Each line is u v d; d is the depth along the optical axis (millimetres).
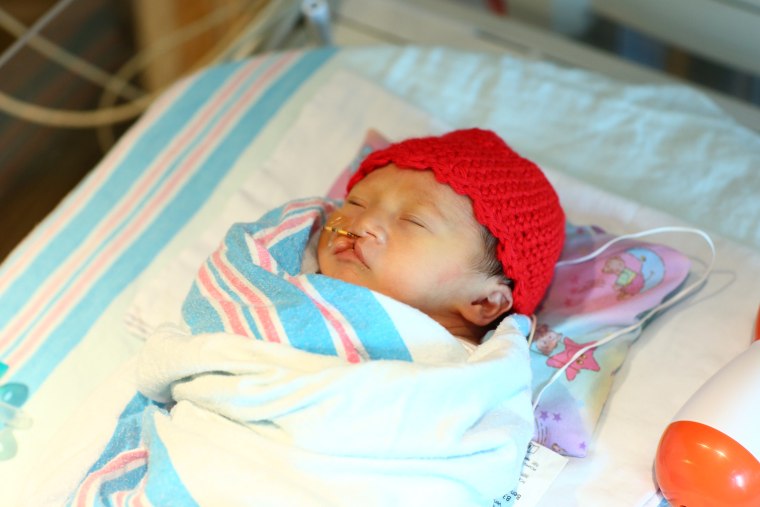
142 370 1123
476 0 1941
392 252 1168
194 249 1390
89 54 1976
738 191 1464
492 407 1065
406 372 1002
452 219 1180
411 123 1540
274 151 1505
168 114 1568
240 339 1056
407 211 1180
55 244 1414
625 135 1550
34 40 1862
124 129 2010
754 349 1102
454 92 1624
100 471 1067
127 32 2012
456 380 1012
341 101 1559
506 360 1058
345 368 1001
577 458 1168
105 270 1384
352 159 1502
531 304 1252
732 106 1684
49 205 1895
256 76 1617
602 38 1893
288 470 1000
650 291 1266
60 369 1283
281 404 1002
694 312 1294
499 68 1643
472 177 1188
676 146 1527
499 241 1189
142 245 1414
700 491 1028
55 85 1923
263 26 1799
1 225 1864
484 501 1052
